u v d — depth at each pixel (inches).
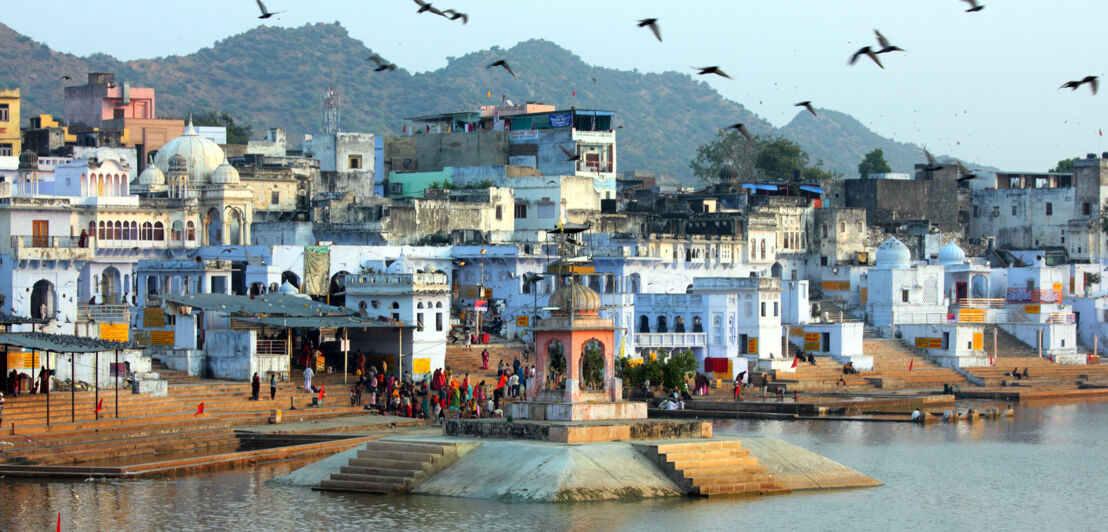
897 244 5068.9
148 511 2218.3
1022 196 6240.2
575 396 2502.5
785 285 4731.8
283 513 2207.2
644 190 6117.1
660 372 3782.0
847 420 3595.0
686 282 4891.7
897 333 4943.4
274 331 3671.3
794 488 2471.7
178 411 3041.3
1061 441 3203.7
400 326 3604.8
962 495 2491.4
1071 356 5098.4
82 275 4160.9
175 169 4766.2
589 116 5782.5
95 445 2687.0
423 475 2385.6
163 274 4109.3
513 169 5457.7
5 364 2952.8
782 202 5457.7
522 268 4503.0
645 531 2096.5
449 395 3294.8
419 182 5620.1
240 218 4608.8
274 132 6097.4
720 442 2493.8
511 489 2294.5
